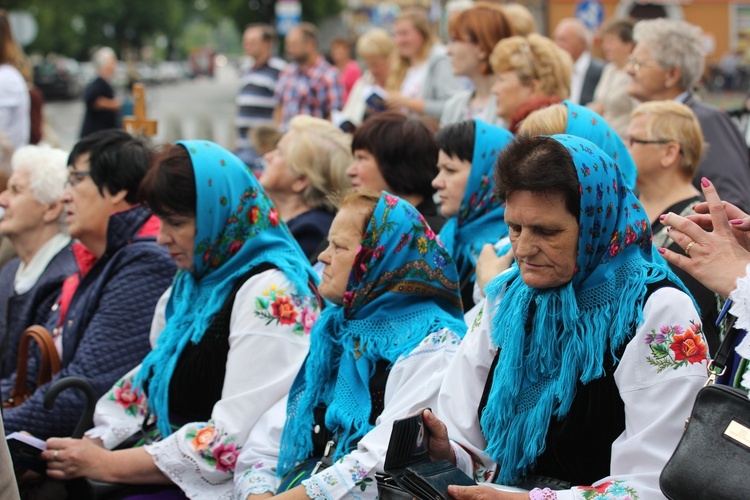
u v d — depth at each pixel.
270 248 6.14
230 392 5.81
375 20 44.75
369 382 5.17
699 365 4.05
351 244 5.27
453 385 4.68
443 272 5.26
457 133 6.86
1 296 8.64
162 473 5.85
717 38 51.28
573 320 4.19
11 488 4.57
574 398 4.26
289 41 17.56
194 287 6.22
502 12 10.34
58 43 129.75
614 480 4.02
